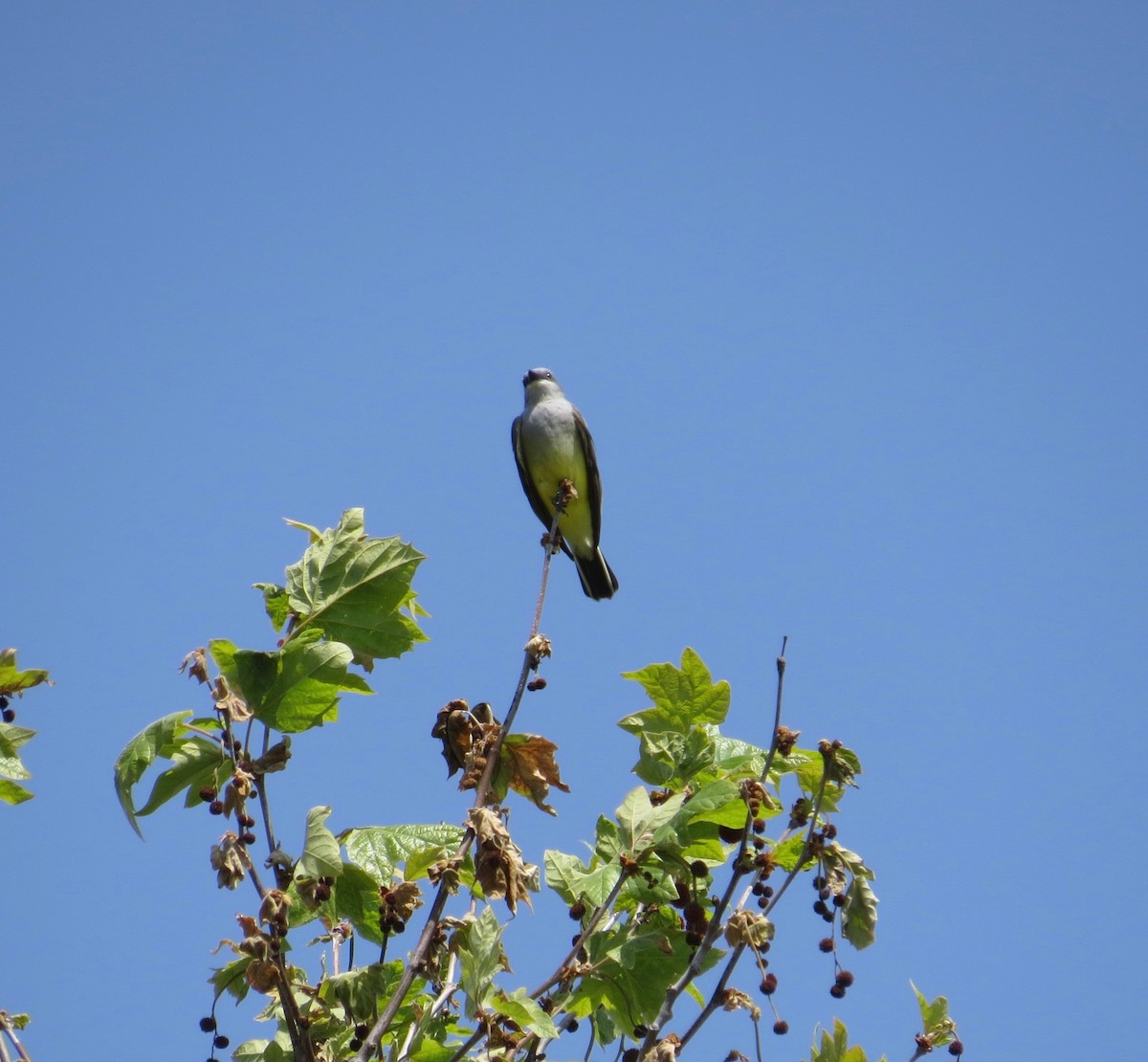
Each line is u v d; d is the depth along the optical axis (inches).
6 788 418.9
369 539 438.6
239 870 353.4
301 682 392.8
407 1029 402.9
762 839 395.2
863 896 376.2
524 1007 357.4
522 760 416.5
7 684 434.3
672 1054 338.3
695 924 392.2
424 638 424.5
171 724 378.9
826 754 383.2
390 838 406.3
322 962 416.2
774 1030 354.6
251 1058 394.9
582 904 403.9
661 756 426.3
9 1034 388.5
